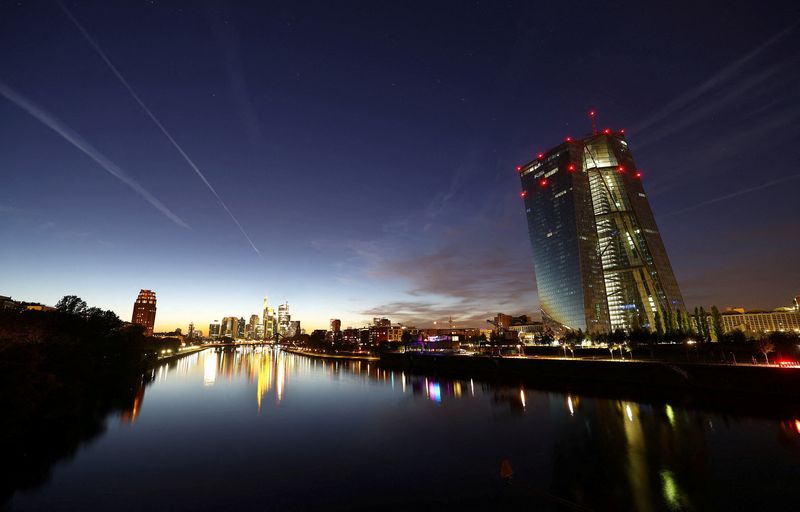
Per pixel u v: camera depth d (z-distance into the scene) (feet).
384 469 142.41
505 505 109.81
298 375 543.39
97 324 363.76
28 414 168.66
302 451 166.40
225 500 116.88
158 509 111.96
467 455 157.07
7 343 182.09
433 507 109.91
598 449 158.10
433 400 304.91
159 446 174.50
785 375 233.55
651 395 280.51
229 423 222.69
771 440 160.76
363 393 352.69
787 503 106.73
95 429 205.05
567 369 397.39
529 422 214.48
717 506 106.11
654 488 118.42
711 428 182.80
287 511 109.29
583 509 106.11
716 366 269.03
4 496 120.47
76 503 115.75
